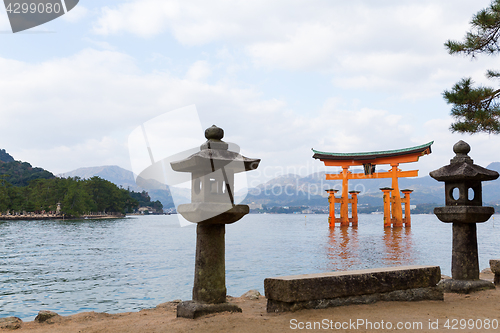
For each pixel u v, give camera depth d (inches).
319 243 1594.5
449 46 529.0
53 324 244.7
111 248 1542.8
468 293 320.8
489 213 327.0
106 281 726.5
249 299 340.2
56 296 585.9
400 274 276.2
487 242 1814.7
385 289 267.9
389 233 2269.9
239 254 1181.1
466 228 337.7
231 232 2773.1
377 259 1026.1
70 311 486.9
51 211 6437.0
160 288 642.8
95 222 5482.3
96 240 2075.5
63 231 3161.9
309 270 836.0
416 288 281.0
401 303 265.6
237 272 810.2
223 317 222.2
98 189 6471.5
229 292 592.7
